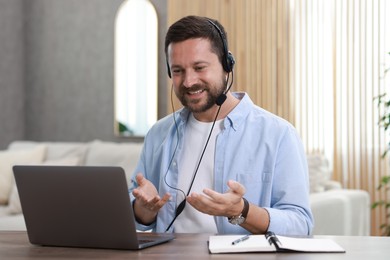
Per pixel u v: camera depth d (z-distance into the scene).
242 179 2.10
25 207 1.77
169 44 2.07
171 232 2.13
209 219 2.11
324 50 5.09
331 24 5.06
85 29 6.46
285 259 1.48
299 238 1.74
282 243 1.63
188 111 2.26
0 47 6.44
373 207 4.67
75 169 1.67
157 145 2.34
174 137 2.28
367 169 4.92
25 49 6.71
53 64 6.61
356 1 4.98
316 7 5.12
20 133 6.70
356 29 4.98
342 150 5.05
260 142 2.12
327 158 4.86
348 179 4.99
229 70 2.12
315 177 4.38
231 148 2.14
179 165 2.21
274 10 5.26
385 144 4.86
